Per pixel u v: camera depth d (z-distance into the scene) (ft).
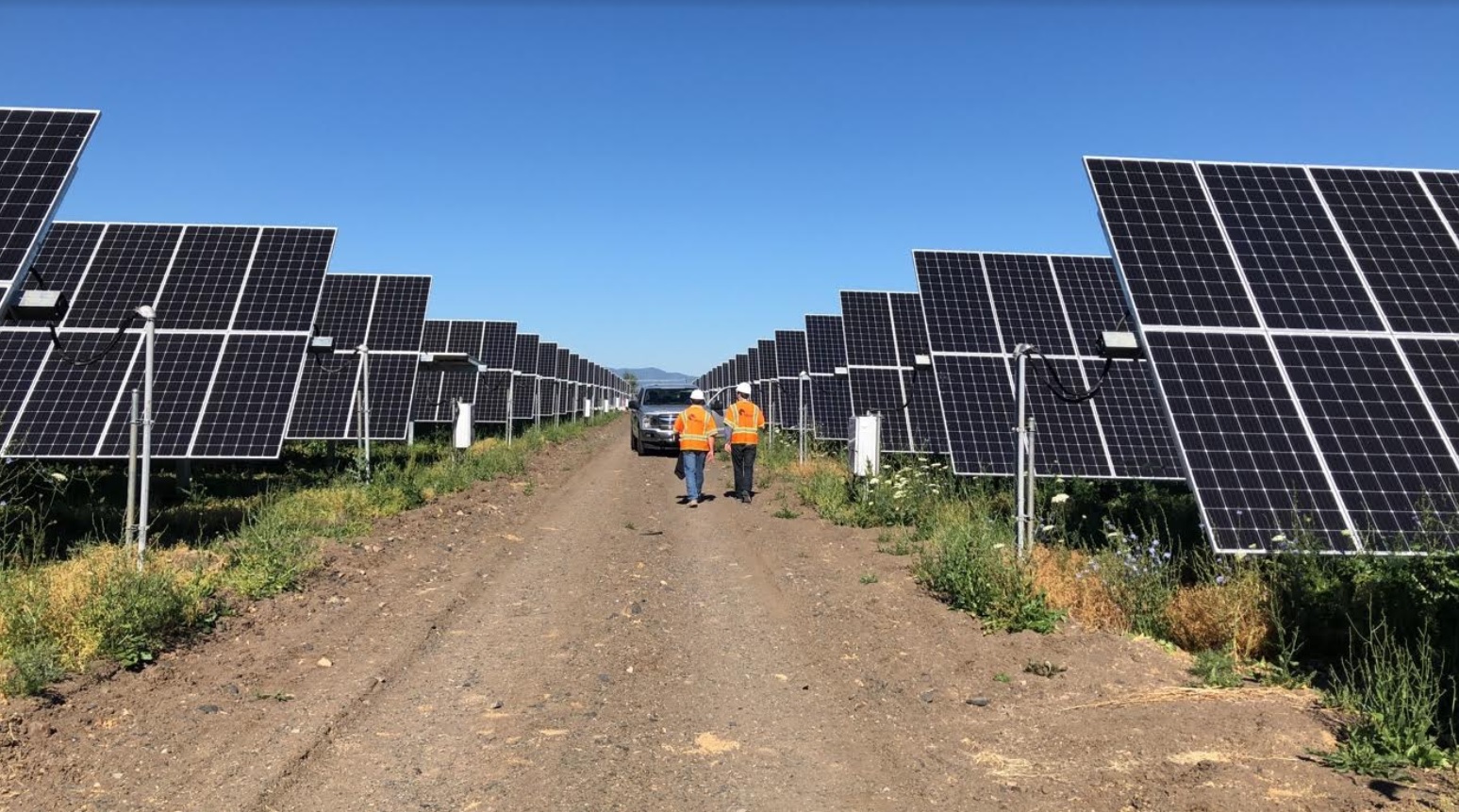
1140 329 28.94
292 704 20.45
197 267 51.29
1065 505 41.81
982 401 47.60
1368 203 33.09
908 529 43.29
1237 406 26.96
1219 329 29.01
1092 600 26.86
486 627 27.48
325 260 52.03
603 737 18.99
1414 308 29.58
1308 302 29.86
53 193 31.63
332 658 23.85
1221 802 14.84
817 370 92.63
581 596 31.45
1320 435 26.27
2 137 33.22
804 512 51.29
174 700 20.13
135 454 28.66
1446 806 14.29
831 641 26.11
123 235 53.52
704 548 41.16
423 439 96.32
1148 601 25.75
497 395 115.44
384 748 18.26
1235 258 31.12
